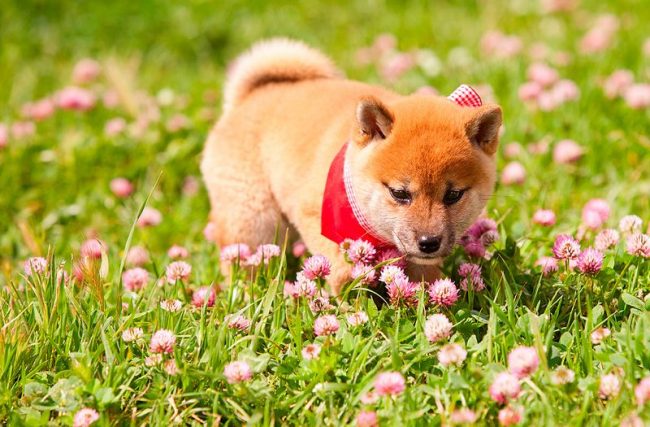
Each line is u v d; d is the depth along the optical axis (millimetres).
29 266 1312
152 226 1521
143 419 1155
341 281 1306
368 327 1217
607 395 1108
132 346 1216
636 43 1910
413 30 2217
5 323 1226
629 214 1449
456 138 1262
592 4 2270
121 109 1882
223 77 2080
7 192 1638
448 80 1839
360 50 2105
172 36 2402
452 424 1092
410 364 1148
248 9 2482
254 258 1326
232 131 1454
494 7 2352
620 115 1683
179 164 1680
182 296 1318
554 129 1659
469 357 1169
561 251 1251
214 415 1134
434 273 1331
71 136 1743
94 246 1407
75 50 2396
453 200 1270
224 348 1182
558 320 1234
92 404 1140
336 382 1163
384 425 1109
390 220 1273
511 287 1265
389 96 1406
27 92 2100
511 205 1473
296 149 1380
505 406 1119
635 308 1218
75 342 1221
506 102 1746
